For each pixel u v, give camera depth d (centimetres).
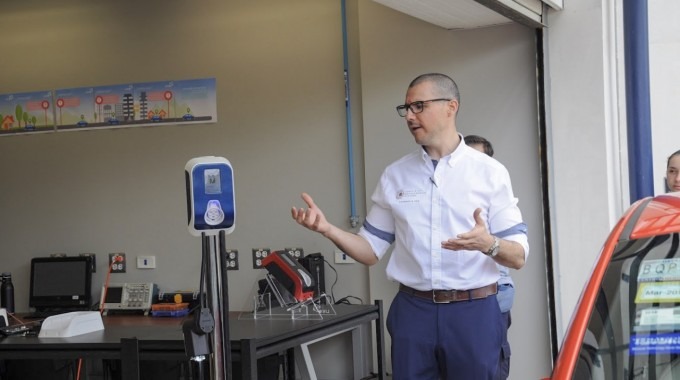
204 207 244
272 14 575
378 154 536
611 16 488
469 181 301
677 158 412
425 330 299
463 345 295
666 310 171
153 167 605
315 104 567
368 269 553
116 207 615
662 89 602
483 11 473
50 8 625
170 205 602
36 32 628
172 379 497
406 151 530
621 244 184
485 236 272
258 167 580
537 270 504
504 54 508
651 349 167
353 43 557
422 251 301
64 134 625
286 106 574
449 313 297
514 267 288
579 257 492
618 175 495
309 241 568
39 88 628
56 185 628
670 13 599
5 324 458
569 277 495
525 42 504
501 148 510
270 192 577
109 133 615
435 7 455
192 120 594
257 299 524
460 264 296
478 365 294
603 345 169
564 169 494
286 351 512
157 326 484
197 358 245
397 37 530
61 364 504
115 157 614
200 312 244
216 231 246
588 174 488
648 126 407
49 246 630
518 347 508
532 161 504
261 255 578
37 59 628
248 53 581
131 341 374
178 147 599
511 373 509
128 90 609
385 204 315
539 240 503
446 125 304
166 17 598
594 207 488
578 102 489
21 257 636
